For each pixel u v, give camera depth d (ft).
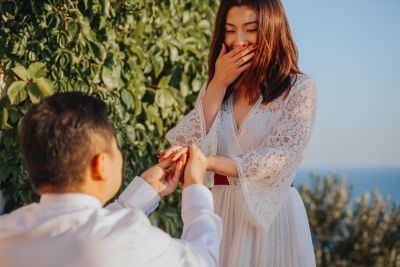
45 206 4.61
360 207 20.17
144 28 11.70
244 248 6.91
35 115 4.64
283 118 6.91
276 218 7.04
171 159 5.96
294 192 7.28
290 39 7.23
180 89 12.17
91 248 4.40
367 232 19.67
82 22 10.07
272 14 6.99
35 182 4.72
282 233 7.04
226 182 7.15
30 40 9.66
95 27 10.67
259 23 6.92
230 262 6.89
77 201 4.63
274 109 6.98
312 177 20.89
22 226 4.53
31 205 4.71
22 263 4.46
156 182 5.84
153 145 11.89
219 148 7.23
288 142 6.74
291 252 7.07
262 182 6.73
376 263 19.38
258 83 7.04
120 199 5.72
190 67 12.19
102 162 4.66
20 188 9.77
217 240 5.14
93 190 4.73
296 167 7.00
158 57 11.87
